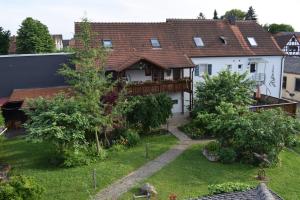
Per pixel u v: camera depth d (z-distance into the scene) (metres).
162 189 16.97
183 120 29.16
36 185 14.43
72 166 19.91
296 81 37.00
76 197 16.33
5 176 18.22
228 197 10.59
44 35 50.69
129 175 18.69
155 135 25.45
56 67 29.88
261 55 33.66
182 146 23.16
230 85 25.56
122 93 23.47
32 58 29.30
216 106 23.52
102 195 16.53
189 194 16.31
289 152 22.48
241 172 18.86
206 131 24.98
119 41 30.84
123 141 23.17
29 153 22.52
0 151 22.19
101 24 31.66
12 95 27.83
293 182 17.70
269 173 18.72
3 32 48.34
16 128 28.03
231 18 36.25
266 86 34.75
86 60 21.48
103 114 22.06
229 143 21.31
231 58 32.75
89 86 21.27
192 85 30.50
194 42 32.81
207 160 20.59
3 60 28.73
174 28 33.69
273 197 9.73
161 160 20.73
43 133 19.19
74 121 19.78
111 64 27.84
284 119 20.03
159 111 25.12
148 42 31.50
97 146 21.42
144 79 29.73
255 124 19.91
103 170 19.23
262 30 36.53
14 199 13.24
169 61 29.28
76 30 28.89
